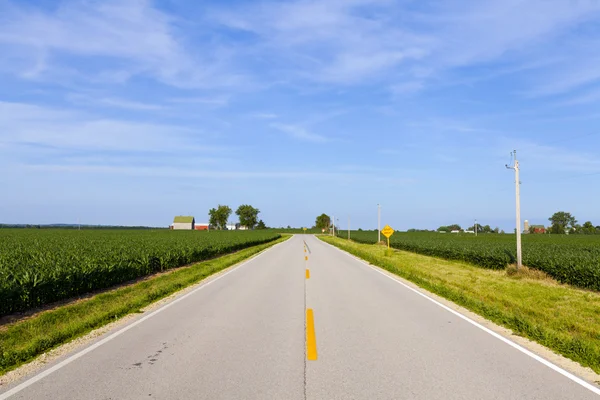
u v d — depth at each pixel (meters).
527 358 6.52
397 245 46.62
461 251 27.64
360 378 5.58
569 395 5.03
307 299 12.11
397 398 4.91
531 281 17.19
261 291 13.68
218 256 32.22
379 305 11.20
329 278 17.41
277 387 5.24
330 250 40.59
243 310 10.38
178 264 22.73
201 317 9.52
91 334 7.95
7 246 26.16
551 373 5.83
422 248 36.16
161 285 14.84
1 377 5.60
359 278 17.52
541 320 9.47
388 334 8.02
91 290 13.81
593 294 14.02
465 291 13.99
